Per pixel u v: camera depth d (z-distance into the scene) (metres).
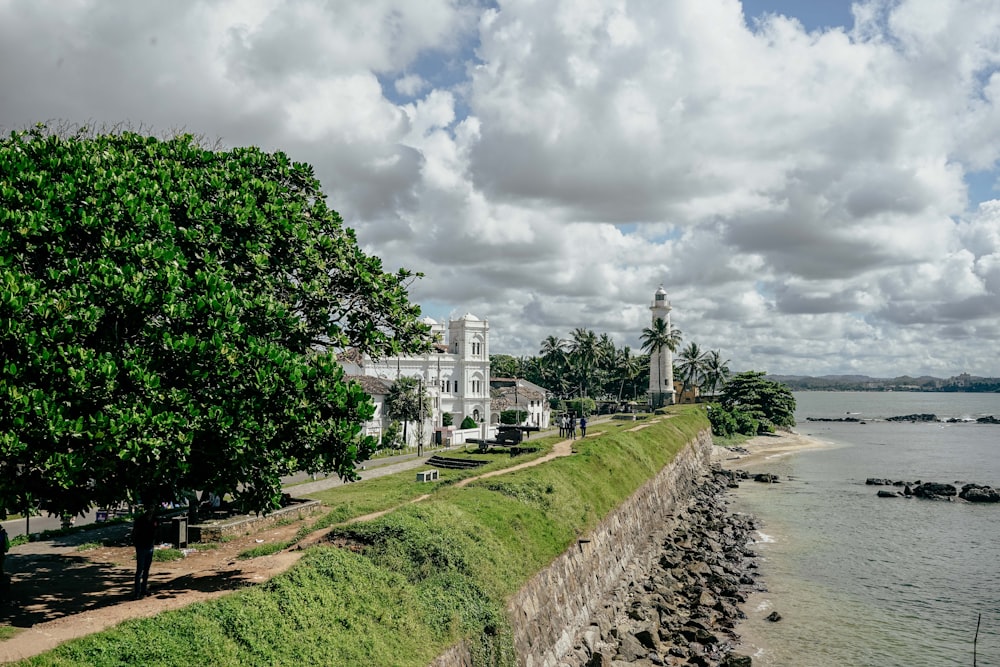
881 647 30.61
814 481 80.44
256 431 17.45
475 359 97.88
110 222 17.75
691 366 150.62
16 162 17.84
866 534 52.69
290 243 23.31
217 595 17.98
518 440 65.81
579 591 30.30
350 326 25.42
